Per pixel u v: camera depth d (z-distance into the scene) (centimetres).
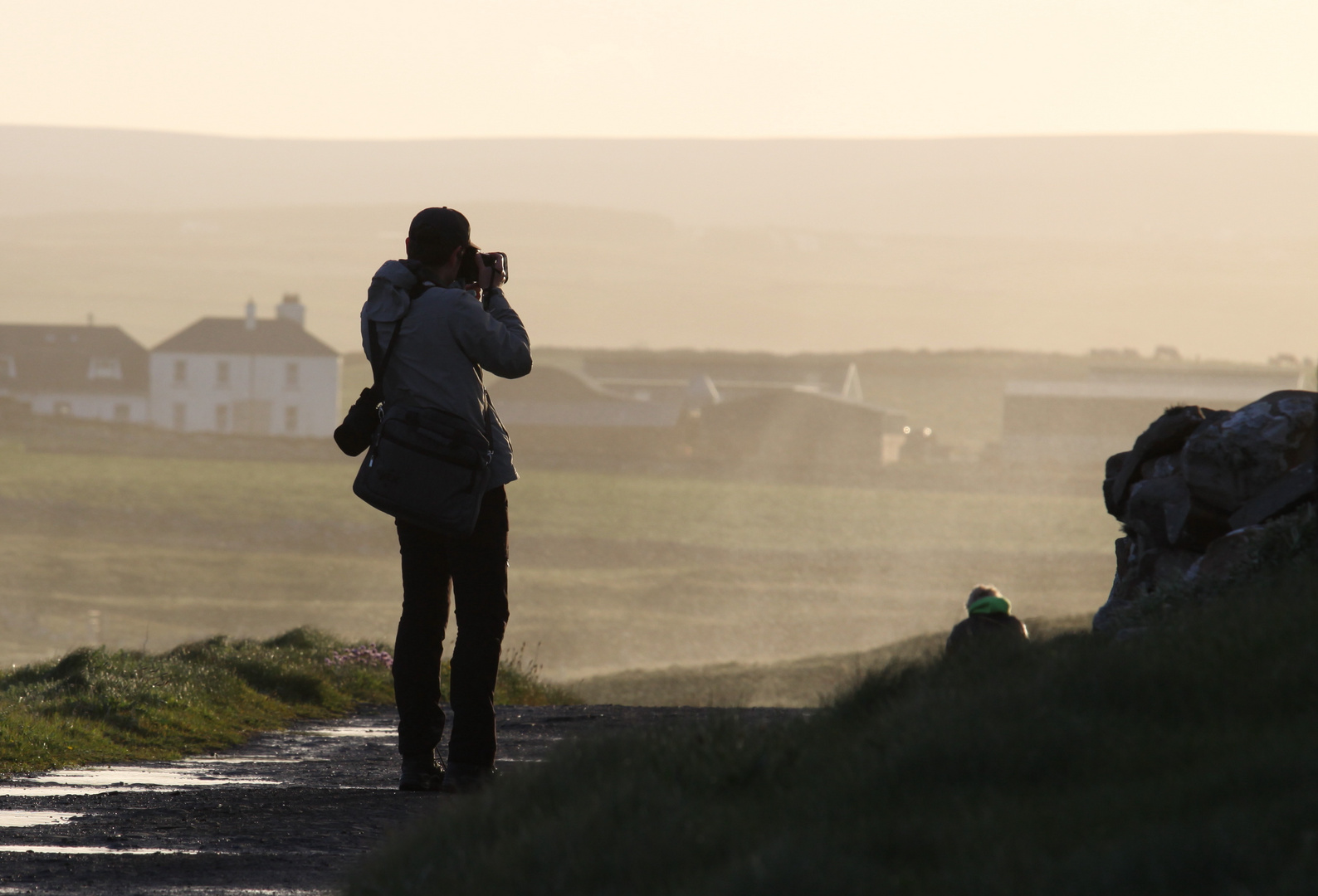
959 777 1070
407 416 1902
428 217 1995
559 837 1069
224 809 1922
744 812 1077
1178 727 1103
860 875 869
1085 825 898
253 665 4856
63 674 4203
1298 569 1831
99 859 1507
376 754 3294
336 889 1298
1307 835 786
